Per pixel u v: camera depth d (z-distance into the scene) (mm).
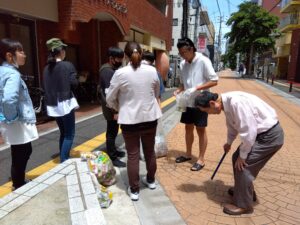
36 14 7227
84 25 11219
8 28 7211
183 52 4004
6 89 2805
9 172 4105
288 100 12938
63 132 4160
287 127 7234
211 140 5871
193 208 3180
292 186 3750
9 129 3080
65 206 2803
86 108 9523
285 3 32156
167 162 4516
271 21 31031
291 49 28016
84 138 5898
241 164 2898
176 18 36031
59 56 3846
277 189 3662
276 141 2793
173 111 9211
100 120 7676
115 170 3826
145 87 3119
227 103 2859
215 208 3184
